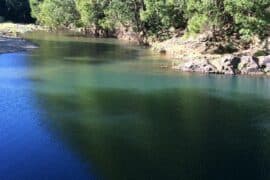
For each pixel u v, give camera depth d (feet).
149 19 329.52
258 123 131.95
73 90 174.91
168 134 122.01
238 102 156.56
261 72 207.51
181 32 317.22
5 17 600.80
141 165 101.09
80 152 108.99
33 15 554.05
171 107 149.79
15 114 140.36
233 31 262.06
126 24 370.94
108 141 116.57
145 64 239.71
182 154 107.96
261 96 165.48
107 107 149.69
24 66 232.53
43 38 389.39
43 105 151.43
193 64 217.36
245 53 233.76
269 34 242.78
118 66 234.58
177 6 306.76
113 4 359.46
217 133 122.62
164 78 200.23
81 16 430.61
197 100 159.33
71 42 358.84
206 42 260.21
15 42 331.98
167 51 283.18
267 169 99.50
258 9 232.94
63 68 228.22
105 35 413.59
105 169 99.71
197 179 94.48
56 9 460.14
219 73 209.87
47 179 95.09
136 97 163.94
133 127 128.06
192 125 130.00
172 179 94.48
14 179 94.99
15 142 115.96
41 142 115.96
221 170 98.84
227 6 237.86
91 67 231.71
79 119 135.64
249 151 109.81
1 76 203.00
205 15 254.47
